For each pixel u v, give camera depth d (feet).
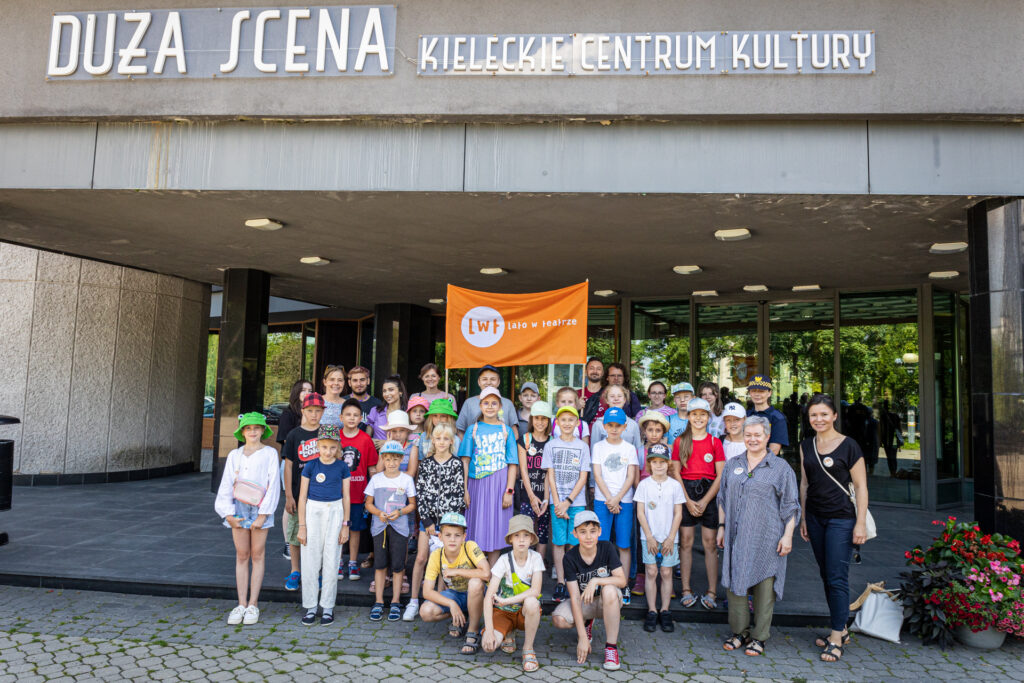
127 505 27.27
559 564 16.21
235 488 15.26
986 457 17.01
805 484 14.80
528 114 17.10
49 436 32.53
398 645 14.15
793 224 19.98
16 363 32.24
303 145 17.90
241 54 17.81
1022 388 16.30
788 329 33.01
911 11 16.53
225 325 30.07
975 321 17.44
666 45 16.93
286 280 32.35
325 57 17.60
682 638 14.92
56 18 18.29
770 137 16.94
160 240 24.57
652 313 35.76
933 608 14.60
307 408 16.70
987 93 16.28
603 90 16.98
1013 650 14.42
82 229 23.03
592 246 23.59
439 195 17.95
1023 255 16.42
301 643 14.11
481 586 13.89
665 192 17.12
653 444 16.14
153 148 18.26
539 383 39.99
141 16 18.08
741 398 33.53
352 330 50.49
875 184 16.70
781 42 16.78
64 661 12.91
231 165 18.02
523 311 19.63
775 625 15.80
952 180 16.60
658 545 15.39
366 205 19.19
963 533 15.39
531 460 17.02
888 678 12.94
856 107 16.47
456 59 17.22
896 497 30.19
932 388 29.50
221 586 16.84
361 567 18.90
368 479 17.47
